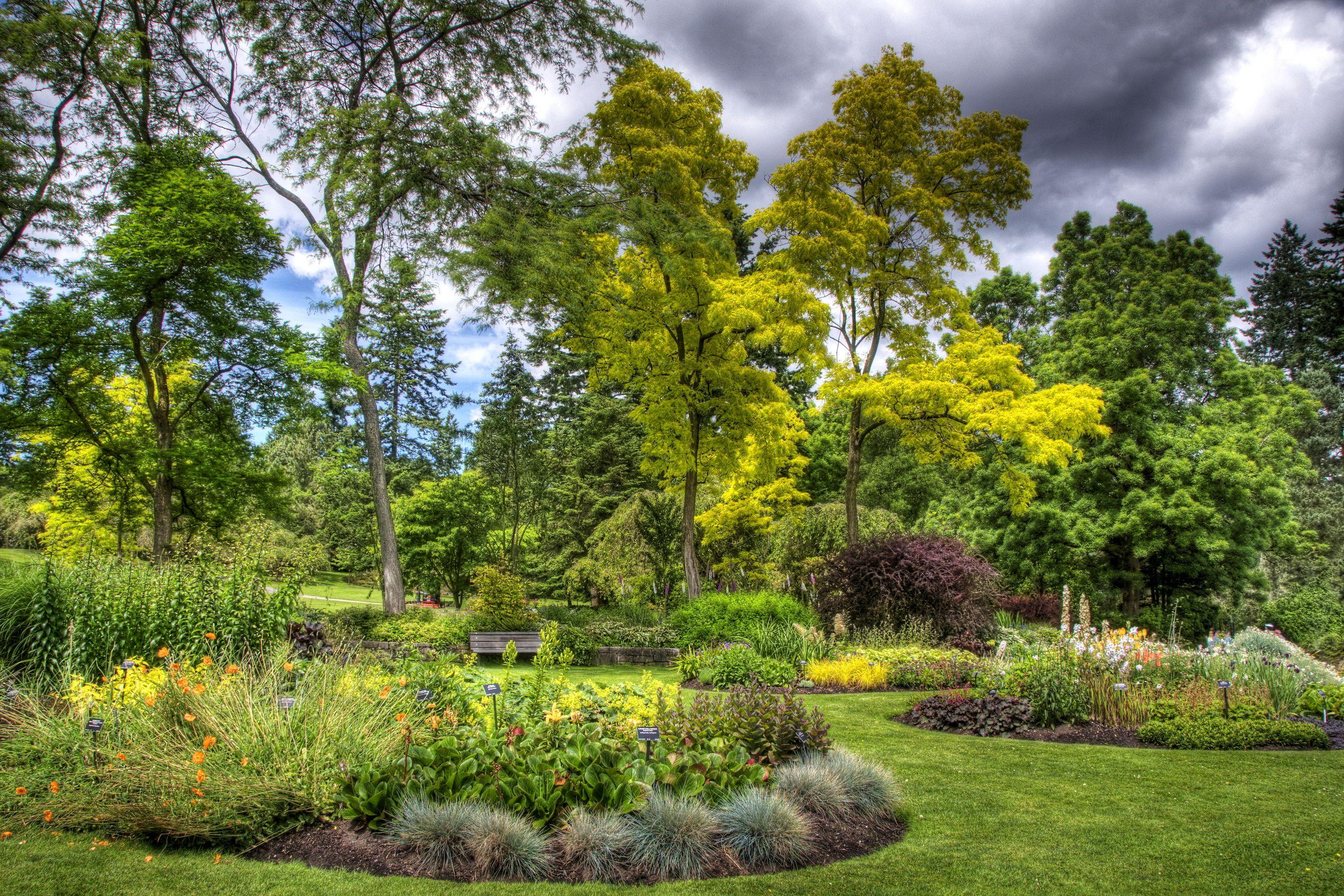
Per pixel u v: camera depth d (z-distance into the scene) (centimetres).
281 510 1648
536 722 532
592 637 1425
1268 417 2044
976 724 769
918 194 1759
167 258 1353
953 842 452
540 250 1480
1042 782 585
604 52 1808
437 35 1756
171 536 1526
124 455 1508
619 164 1669
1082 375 2050
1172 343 2038
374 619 1426
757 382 1736
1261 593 2120
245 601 805
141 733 470
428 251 1617
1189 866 417
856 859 419
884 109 1789
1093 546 1920
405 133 1631
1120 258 2145
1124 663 873
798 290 1591
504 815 397
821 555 1973
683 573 2067
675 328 1734
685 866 390
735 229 2850
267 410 1551
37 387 1423
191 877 363
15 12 1517
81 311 1405
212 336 1477
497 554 2197
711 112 1767
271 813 413
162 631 752
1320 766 641
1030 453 1565
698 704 574
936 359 1914
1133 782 587
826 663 1105
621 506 2206
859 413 1839
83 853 387
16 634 749
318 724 473
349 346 1698
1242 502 1869
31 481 1545
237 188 1453
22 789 424
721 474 1909
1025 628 1705
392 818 415
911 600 1415
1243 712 791
